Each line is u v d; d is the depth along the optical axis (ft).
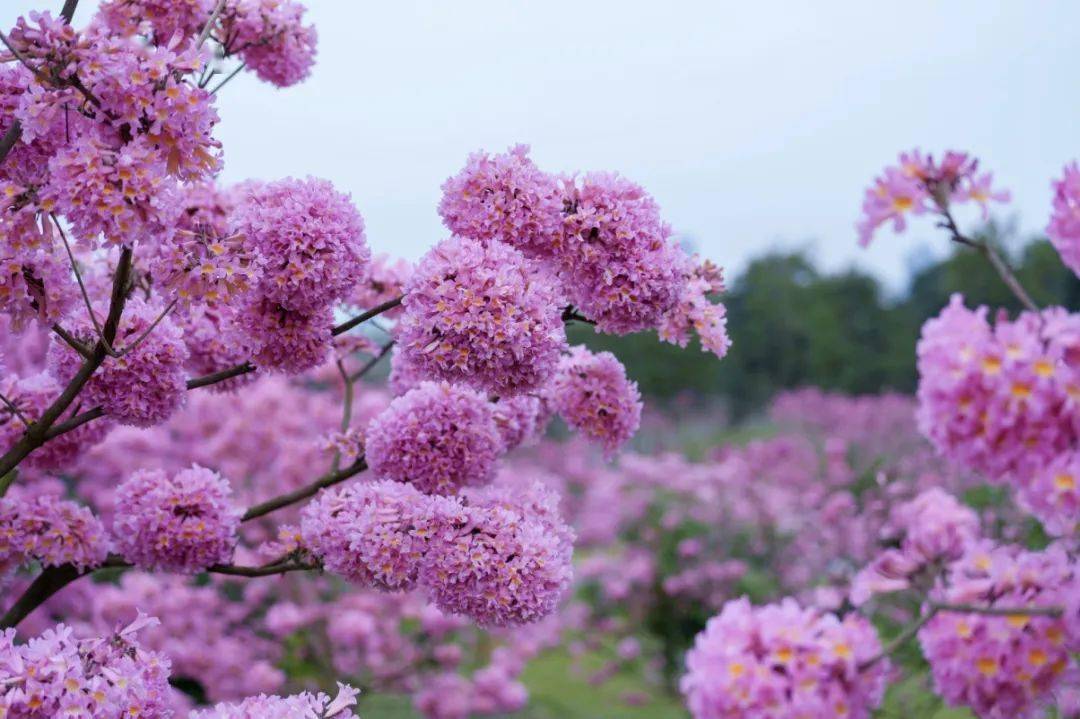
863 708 6.20
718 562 29.48
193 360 10.94
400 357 11.00
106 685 7.48
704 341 9.81
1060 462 6.11
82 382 8.61
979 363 6.23
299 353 8.91
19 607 10.02
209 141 7.84
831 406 59.00
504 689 22.75
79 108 7.82
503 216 8.64
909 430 42.19
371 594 21.85
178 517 9.67
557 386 10.64
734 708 6.08
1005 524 16.96
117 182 7.59
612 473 35.91
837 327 106.63
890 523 17.92
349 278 8.68
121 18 9.95
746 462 33.09
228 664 19.70
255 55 11.21
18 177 8.62
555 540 8.85
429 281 8.11
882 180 6.66
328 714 8.09
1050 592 6.70
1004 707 6.79
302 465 20.89
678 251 8.92
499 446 10.02
